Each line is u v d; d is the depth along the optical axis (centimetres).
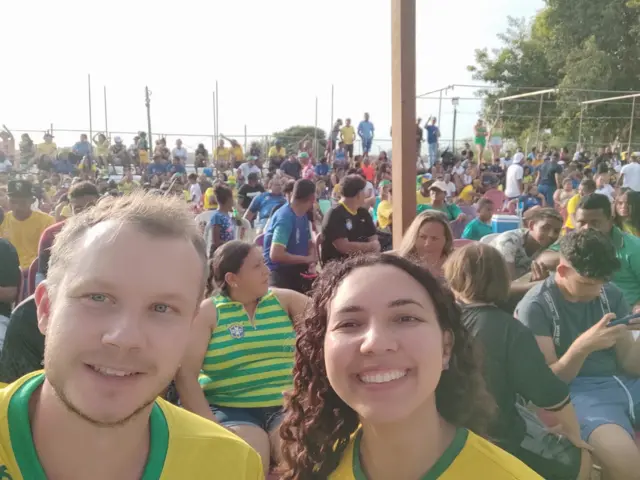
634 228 213
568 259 133
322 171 931
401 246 172
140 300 49
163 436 57
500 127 1321
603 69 1323
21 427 51
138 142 1055
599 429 120
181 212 54
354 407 64
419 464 66
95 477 52
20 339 111
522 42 1532
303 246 248
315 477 74
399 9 163
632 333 138
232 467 59
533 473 65
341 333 65
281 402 132
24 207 273
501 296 112
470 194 648
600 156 1022
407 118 167
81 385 47
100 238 49
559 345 136
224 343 132
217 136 1105
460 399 73
